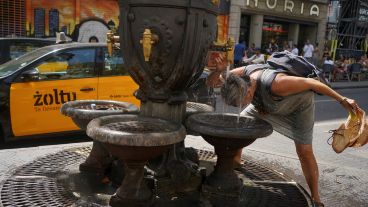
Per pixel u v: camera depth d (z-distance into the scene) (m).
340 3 23.89
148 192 2.69
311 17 22.00
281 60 3.22
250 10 19.12
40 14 14.27
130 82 6.26
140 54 2.82
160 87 2.91
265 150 4.84
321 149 6.13
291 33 21.86
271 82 3.02
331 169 4.21
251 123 2.99
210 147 4.39
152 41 2.68
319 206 3.22
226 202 2.87
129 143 2.31
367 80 21.59
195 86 6.04
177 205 2.76
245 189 3.17
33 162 3.49
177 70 2.79
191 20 2.71
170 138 2.40
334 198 3.49
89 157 3.26
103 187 2.99
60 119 5.79
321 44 22.81
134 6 2.75
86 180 3.10
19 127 5.53
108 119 2.72
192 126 2.80
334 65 20.00
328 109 10.78
